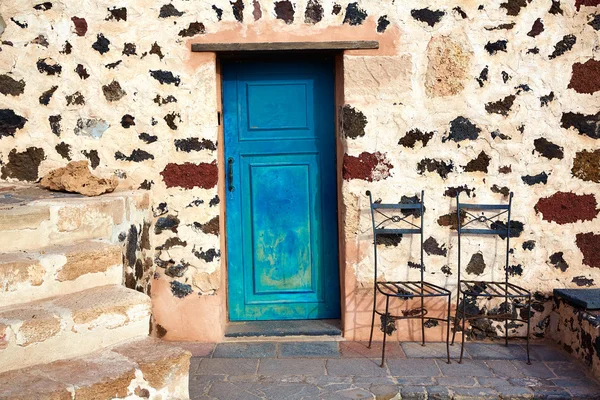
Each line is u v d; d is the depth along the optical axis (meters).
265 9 3.98
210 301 4.07
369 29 4.00
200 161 4.03
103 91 4.02
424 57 4.01
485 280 4.10
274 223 4.34
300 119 4.31
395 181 4.05
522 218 4.08
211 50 3.97
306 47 3.98
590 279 4.10
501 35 4.01
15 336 2.45
